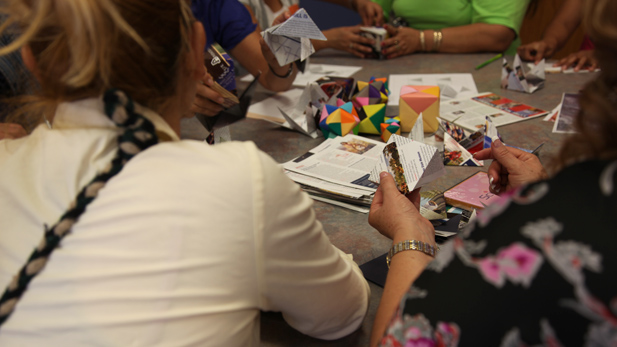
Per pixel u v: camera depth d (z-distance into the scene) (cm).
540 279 34
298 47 123
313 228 52
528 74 162
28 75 57
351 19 368
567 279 33
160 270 44
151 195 45
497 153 89
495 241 38
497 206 40
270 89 166
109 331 44
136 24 45
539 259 35
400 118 131
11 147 54
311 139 129
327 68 197
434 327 39
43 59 46
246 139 130
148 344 44
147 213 44
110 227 44
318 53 223
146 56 47
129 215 44
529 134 126
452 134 120
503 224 38
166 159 47
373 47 206
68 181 46
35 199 47
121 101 46
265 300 50
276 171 49
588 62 180
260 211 46
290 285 51
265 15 207
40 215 46
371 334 61
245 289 48
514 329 35
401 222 69
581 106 39
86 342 44
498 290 36
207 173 46
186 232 44
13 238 47
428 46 211
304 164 110
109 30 43
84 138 47
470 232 41
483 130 117
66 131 49
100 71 45
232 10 164
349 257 70
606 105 37
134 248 44
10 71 60
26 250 47
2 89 61
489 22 208
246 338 50
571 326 33
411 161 87
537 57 192
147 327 44
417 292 42
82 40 42
